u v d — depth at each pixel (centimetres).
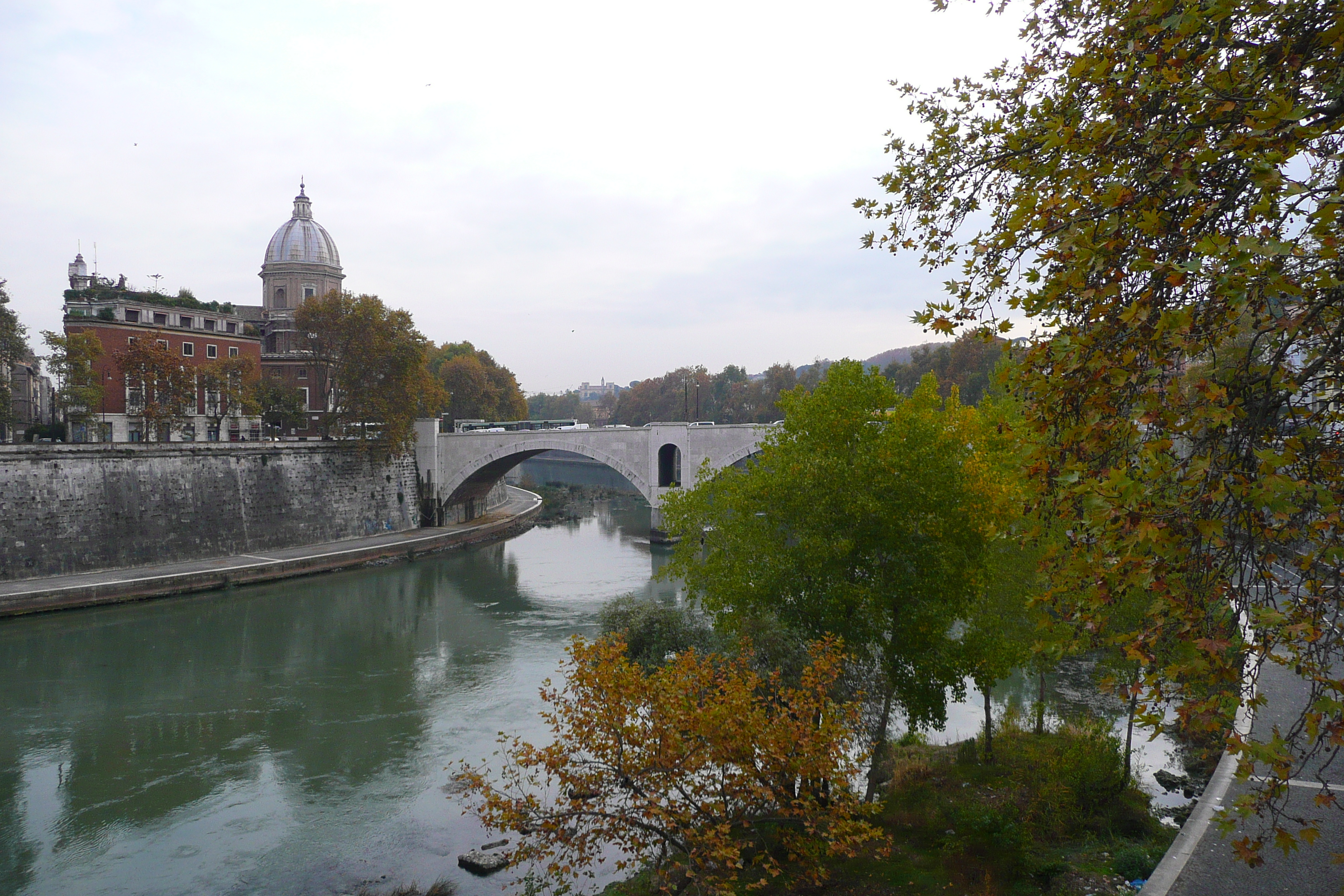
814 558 1933
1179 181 654
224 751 2733
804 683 1471
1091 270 681
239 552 6006
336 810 2328
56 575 4888
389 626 4347
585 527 8562
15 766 2633
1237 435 643
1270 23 716
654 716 1340
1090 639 719
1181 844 1277
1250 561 639
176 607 4706
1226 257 578
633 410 17400
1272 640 625
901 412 2056
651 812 1248
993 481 1958
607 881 1900
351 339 6988
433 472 7919
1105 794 1766
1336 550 581
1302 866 1198
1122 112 733
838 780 1378
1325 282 577
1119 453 698
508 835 2180
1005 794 1861
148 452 5475
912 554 1923
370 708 3111
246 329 8506
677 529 2425
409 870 2023
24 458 4800
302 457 6662
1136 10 717
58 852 2133
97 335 6950
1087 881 1411
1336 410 668
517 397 12950
